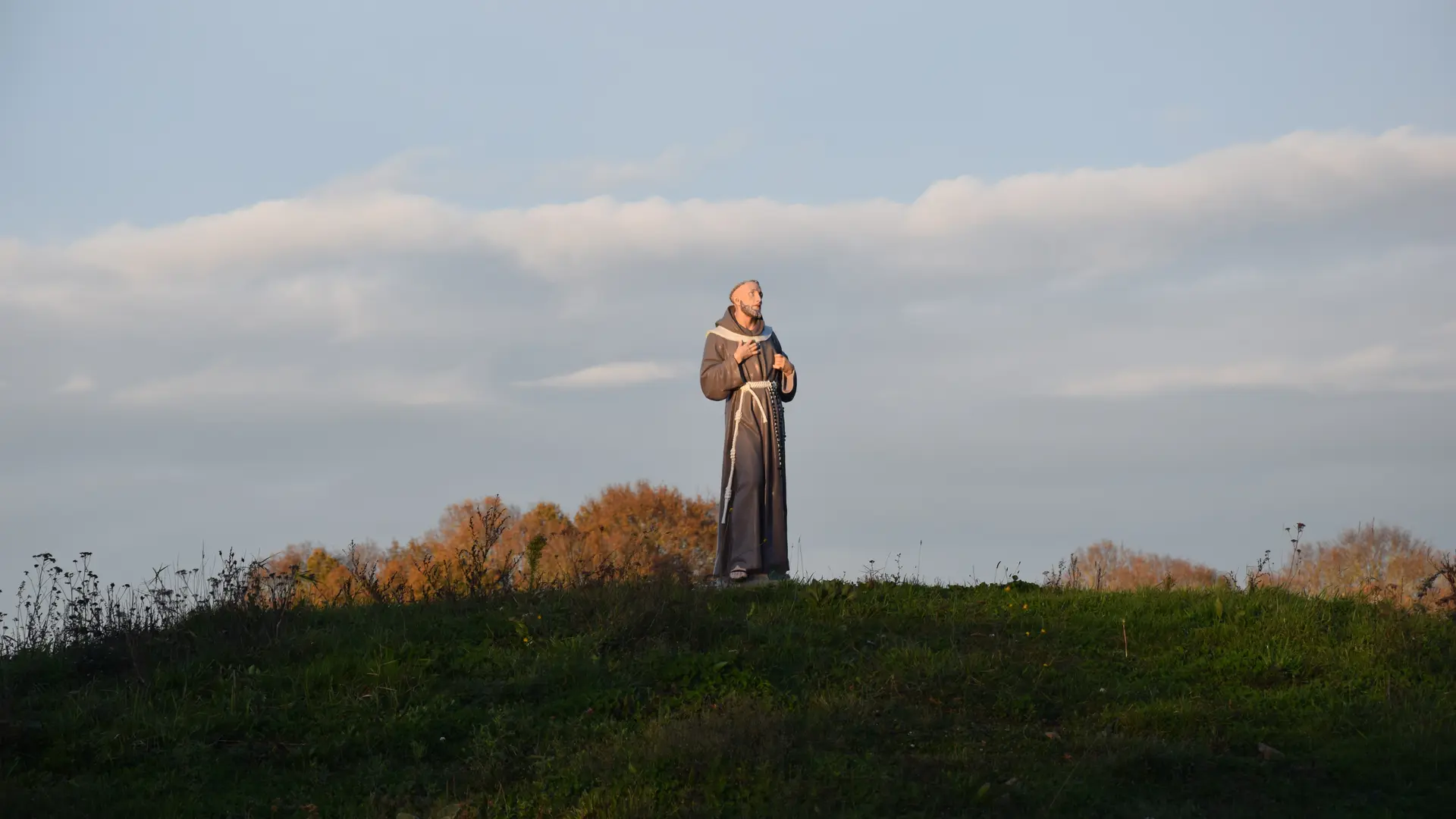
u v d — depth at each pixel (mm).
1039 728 9953
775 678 11211
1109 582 16078
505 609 13125
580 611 12781
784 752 9094
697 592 13719
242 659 11609
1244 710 10258
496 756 9555
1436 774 8742
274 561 14164
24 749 9797
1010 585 14812
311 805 8867
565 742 9875
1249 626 12625
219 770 9484
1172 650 12062
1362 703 10328
